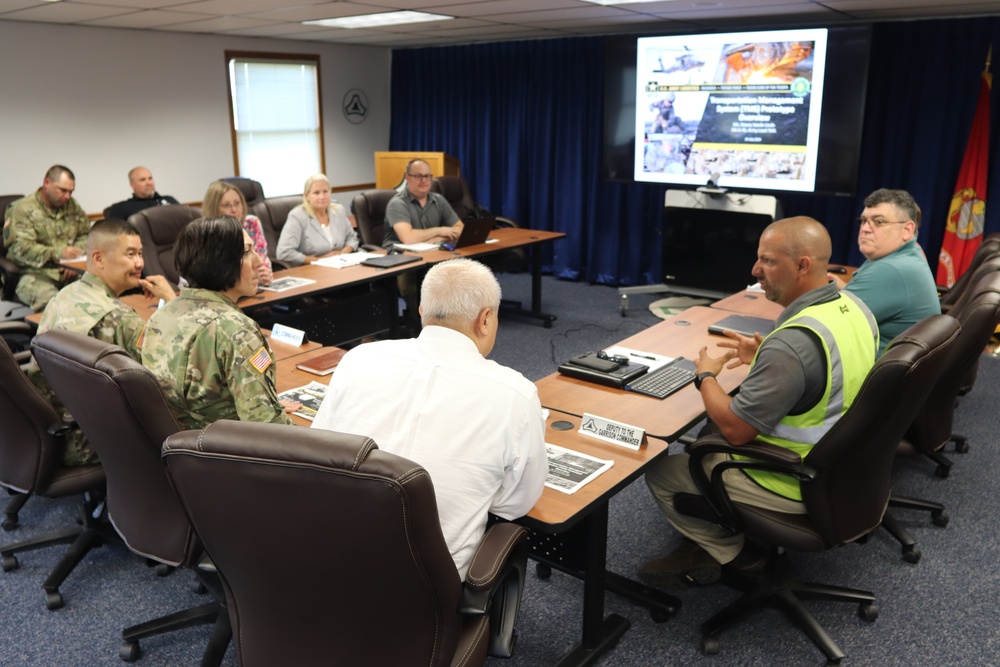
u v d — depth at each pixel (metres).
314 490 1.04
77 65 5.41
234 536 1.14
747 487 1.89
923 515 2.67
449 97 6.96
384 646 1.20
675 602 2.11
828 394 1.75
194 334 1.74
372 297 4.16
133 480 1.68
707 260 5.33
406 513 1.03
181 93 6.04
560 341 4.75
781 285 1.90
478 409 1.39
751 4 4.38
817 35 4.63
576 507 1.55
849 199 5.21
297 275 3.80
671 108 5.29
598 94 6.03
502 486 1.46
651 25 5.45
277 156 6.82
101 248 2.16
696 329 2.81
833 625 2.08
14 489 2.13
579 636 2.05
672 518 2.10
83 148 5.57
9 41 5.06
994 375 4.02
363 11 4.66
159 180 6.05
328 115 7.07
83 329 2.08
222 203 3.68
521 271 6.82
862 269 2.68
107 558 2.39
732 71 4.98
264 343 1.80
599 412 2.04
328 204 4.57
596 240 6.32
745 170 5.10
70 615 2.11
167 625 1.94
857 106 4.61
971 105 4.71
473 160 6.96
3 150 5.18
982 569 2.34
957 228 4.83
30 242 4.61
